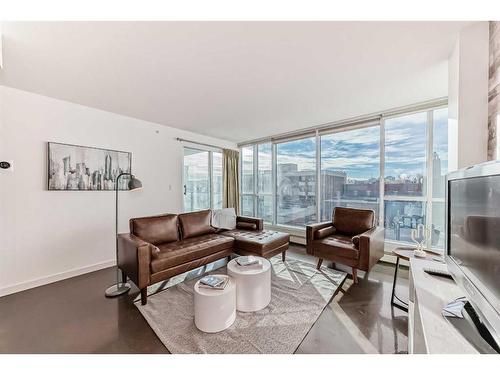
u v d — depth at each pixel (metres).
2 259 2.35
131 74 2.11
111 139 3.25
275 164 4.89
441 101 2.81
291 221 4.68
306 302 2.13
